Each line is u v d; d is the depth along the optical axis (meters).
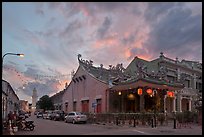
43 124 31.78
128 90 36.88
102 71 42.50
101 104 38.84
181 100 44.28
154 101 38.50
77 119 33.09
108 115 31.69
